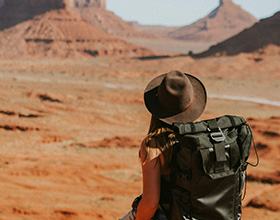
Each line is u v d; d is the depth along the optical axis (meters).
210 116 54.38
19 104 53.00
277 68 126.88
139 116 53.16
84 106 55.81
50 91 69.56
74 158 25.89
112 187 16.98
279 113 62.19
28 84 82.19
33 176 18.30
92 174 19.39
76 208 11.89
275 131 33.12
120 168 21.78
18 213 10.74
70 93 69.44
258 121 40.31
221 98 79.31
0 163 22.19
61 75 114.56
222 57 151.62
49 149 30.47
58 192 15.27
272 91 90.75
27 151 28.91
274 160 25.39
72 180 18.09
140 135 39.16
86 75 119.00
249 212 11.15
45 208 11.50
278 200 11.99
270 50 158.50
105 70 133.62
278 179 18.36
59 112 50.25
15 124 37.69
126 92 76.31
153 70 136.25
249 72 124.69
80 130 41.16
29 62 156.50
